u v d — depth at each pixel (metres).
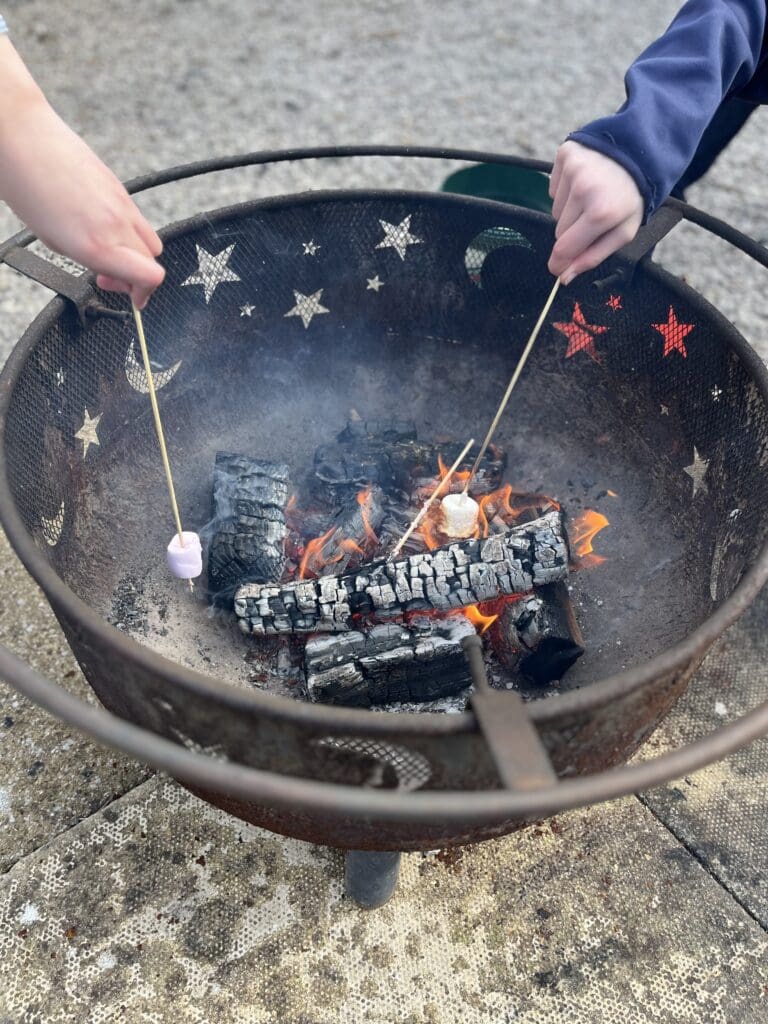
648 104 1.15
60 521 1.39
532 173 2.16
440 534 1.63
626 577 1.62
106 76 3.75
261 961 1.38
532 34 4.25
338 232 1.73
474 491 1.75
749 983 1.37
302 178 3.22
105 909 1.42
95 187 0.96
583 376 1.78
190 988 1.35
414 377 1.97
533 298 1.75
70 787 1.57
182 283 1.62
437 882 1.47
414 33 4.21
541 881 1.48
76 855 1.48
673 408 1.61
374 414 1.96
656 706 1.04
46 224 0.96
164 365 1.68
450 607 1.47
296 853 1.50
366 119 3.57
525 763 0.78
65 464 1.43
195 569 1.43
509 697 0.86
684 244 2.99
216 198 3.10
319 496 1.75
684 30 1.27
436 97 3.73
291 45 4.06
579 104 3.72
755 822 1.56
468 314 1.84
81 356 1.46
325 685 1.36
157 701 0.97
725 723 1.69
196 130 3.45
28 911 1.41
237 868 1.48
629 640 1.53
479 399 1.94
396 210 1.71
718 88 1.23
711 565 1.43
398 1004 1.34
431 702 1.43
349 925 1.42
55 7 4.21
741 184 3.31
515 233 1.67
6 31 0.94
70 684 1.73
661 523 1.65
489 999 1.35
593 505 1.76
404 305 1.86
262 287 1.75
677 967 1.39
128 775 1.59
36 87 0.95
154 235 1.04
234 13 4.28
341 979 1.36
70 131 0.97
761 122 3.72
